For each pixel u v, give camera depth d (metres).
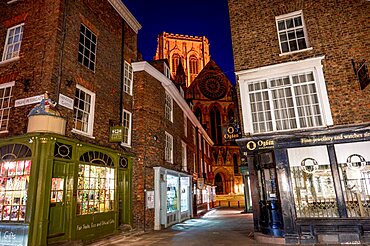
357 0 9.74
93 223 9.23
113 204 10.52
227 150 43.84
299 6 10.47
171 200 14.84
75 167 8.61
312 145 8.87
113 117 11.77
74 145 8.70
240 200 39.09
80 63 10.01
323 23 9.97
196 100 46.66
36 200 7.30
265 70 10.22
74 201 8.41
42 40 9.09
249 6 11.21
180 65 49.78
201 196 24.14
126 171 11.98
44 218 7.27
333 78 9.37
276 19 10.71
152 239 9.77
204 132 29.92
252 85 10.50
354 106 8.92
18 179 7.83
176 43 72.94
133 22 14.88
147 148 13.15
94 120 10.40
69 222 8.16
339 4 9.95
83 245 8.41
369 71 9.00
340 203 8.36
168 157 15.98
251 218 17.19
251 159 9.68
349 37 9.52
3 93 9.34
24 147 7.93
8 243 7.23
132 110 13.52
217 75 48.56
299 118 9.62
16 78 9.13
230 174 42.66
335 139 8.62
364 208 8.36
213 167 42.56
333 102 9.18
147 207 12.18
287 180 8.88
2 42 10.08
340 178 8.54
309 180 9.01
